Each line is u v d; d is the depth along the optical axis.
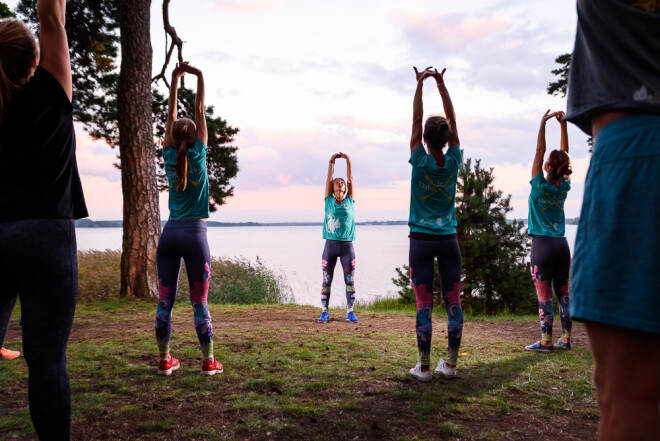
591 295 1.00
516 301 9.34
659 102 1.00
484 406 3.06
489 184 10.00
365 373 3.88
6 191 1.62
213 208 18.92
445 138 3.66
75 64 16.05
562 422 2.78
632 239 0.96
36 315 1.64
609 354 0.98
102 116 17.39
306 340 5.38
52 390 1.66
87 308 8.44
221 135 18.50
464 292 9.49
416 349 4.95
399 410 2.96
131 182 9.76
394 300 12.00
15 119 1.63
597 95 1.09
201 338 3.78
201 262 3.77
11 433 2.53
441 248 3.72
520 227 9.69
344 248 7.25
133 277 9.66
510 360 4.45
